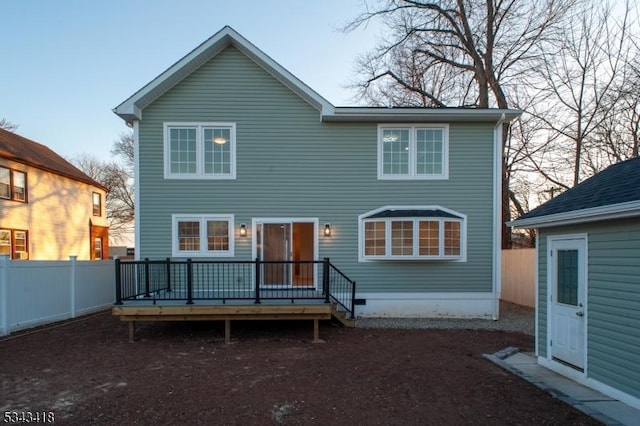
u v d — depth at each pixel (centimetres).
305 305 700
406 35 1573
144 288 866
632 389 413
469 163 928
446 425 355
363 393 436
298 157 914
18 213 1421
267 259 909
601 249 464
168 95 900
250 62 912
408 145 927
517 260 1196
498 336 747
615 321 440
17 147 1541
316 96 880
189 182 897
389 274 912
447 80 1608
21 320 768
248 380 480
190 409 388
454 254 893
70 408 390
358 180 917
